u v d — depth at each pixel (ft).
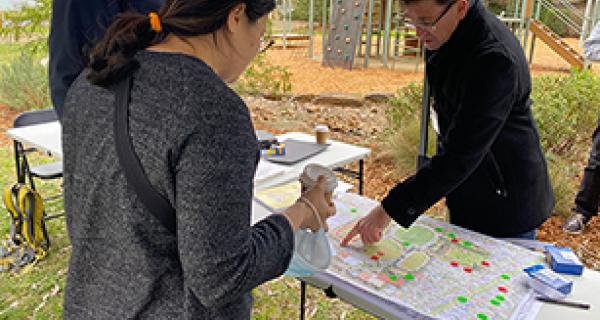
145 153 2.25
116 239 2.48
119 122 2.34
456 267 4.21
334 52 30.01
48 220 10.75
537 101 13.20
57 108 5.30
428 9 3.96
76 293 2.75
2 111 21.04
